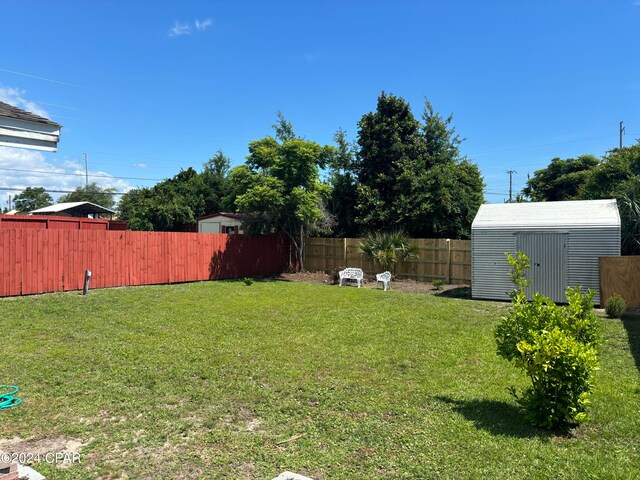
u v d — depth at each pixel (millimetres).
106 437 4172
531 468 3498
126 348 7199
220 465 3660
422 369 6246
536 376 4297
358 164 23781
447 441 3992
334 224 21984
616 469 3457
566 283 12258
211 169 50156
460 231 19891
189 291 13930
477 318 9945
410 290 15562
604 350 7281
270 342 7723
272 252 20328
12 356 6688
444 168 20719
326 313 10445
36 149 4145
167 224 32344
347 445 3973
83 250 13781
